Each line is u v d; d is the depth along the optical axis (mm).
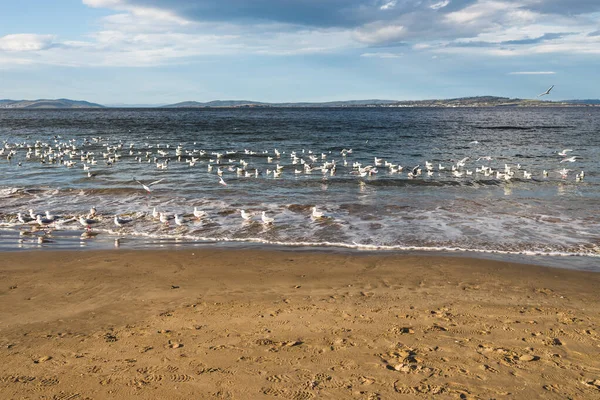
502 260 16172
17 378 8820
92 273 14922
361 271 15086
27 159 43750
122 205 24688
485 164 42156
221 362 9266
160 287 13750
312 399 8047
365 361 9227
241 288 13641
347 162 43156
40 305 12477
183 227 20609
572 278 14391
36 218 21734
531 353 9492
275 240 18656
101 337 10508
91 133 80062
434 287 13664
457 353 9508
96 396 8234
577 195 27766
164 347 9945
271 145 58750
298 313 11688
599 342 9984
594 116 161500
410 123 114750
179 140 65312
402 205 24594
